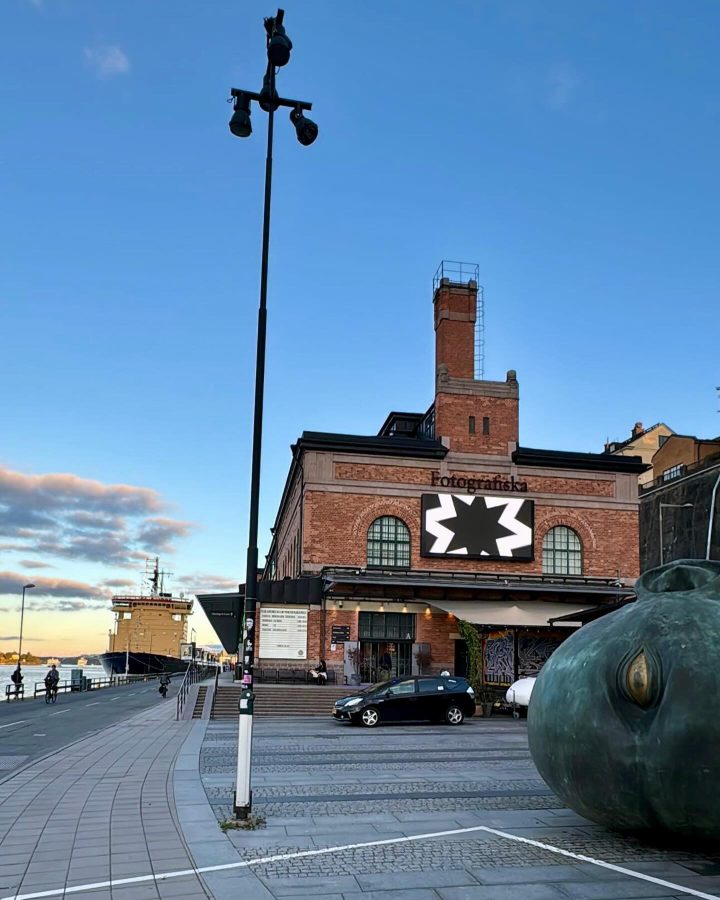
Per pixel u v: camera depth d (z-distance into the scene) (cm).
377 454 3634
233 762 1473
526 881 693
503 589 3397
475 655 2998
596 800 746
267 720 2527
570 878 700
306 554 3494
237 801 922
